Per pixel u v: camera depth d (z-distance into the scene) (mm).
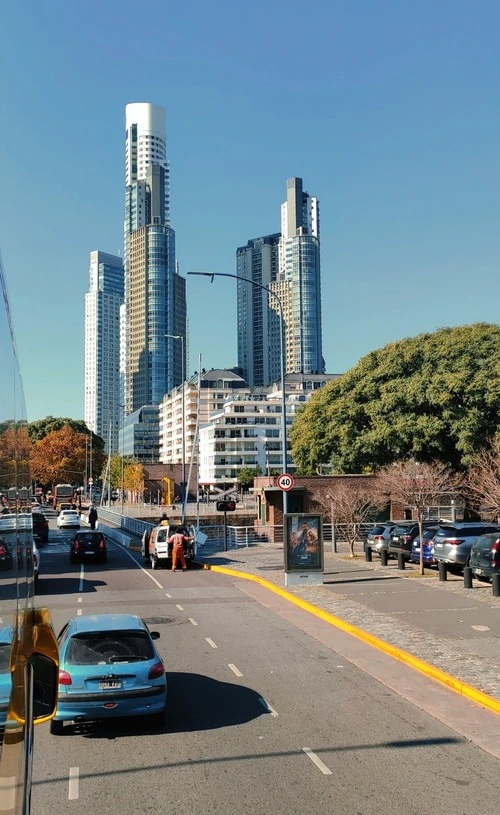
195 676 12320
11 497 3377
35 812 6918
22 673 3645
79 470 113250
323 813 6855
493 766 8125
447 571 25359
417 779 7727
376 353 46188
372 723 9750
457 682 11516
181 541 29891
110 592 23094
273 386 167250
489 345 41812
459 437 39906
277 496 43031
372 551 32594
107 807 7035
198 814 6848
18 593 3512
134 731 9414
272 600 21156
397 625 16422
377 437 42625
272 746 8812
